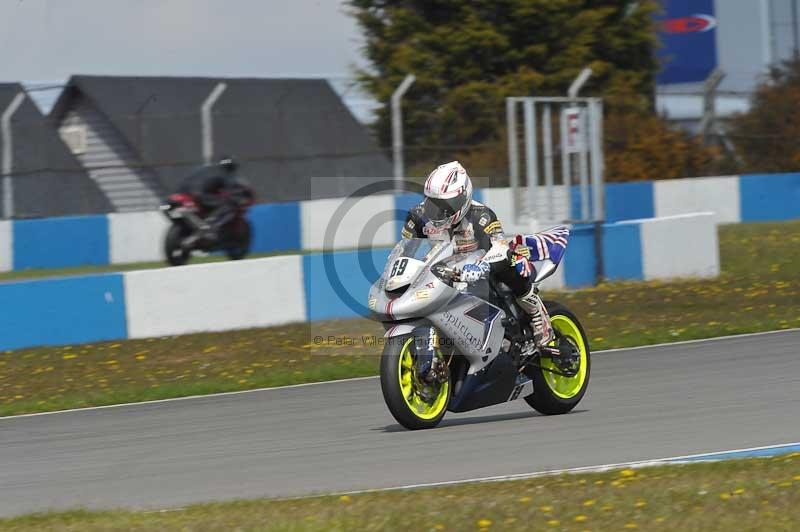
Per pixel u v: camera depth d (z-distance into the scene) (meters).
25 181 74.94
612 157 82.69
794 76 86.31
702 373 33.38
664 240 57.88
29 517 19.48
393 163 75.25
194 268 47.09
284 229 73.31
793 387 30.02
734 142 83.88
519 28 101.06
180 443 27.41
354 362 40.28
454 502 18.92
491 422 27.72
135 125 91.81
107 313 45.78
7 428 31.28
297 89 98.75
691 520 17.27
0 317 43.97
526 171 57.97
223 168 67.56
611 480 20.30
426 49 99.88
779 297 49.81
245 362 40.94
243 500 20.33
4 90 88.25
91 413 33.09
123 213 71.81
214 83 100.19
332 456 24.47
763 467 20.69
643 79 103.88
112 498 21.78
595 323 45.91
